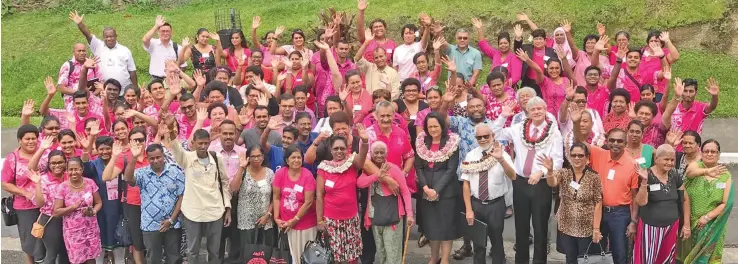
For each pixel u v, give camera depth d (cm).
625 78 1107
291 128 916
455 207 887
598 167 864
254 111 971
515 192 890
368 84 1136
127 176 860
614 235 855
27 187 906
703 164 870
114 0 1988
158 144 869
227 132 895
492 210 875
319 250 859
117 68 1264
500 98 1030
